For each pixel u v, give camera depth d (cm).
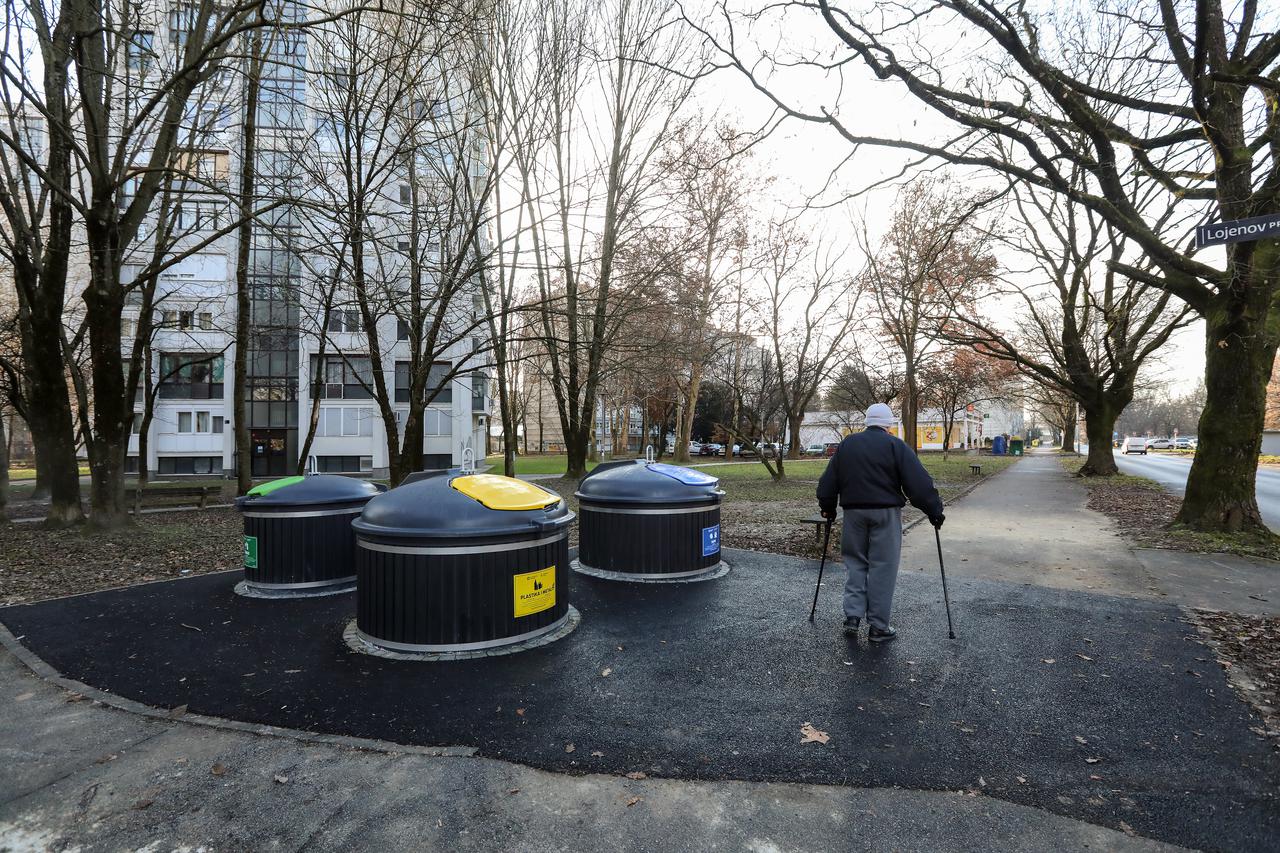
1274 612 614
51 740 370
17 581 778
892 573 529
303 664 487
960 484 2178
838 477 552
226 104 1444
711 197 2292
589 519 785
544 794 313
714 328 2486
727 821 291
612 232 1919
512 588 521
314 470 3288
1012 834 281
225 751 356
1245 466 1007
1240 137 923
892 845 274
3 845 278
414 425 1493
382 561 515
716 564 786
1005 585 721
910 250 2311
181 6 1276
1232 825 286
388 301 1479
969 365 3572
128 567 864
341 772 334
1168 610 620
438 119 1608
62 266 1230
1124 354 2312
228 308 2969
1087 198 936
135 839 281
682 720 389
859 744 359
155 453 3288
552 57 1630
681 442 3828
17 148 956
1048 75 809
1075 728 378
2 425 1511
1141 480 2200
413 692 433
